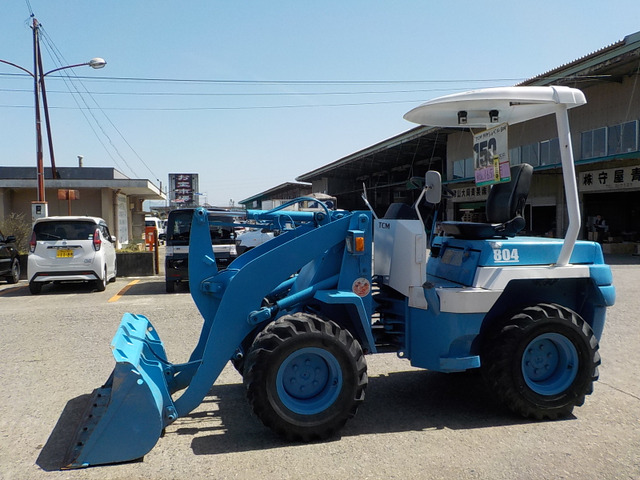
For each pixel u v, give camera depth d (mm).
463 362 4289
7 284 14078
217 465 3516
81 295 11734
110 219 24938
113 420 3502
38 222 11867
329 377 3979
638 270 14664
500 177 4660
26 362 6016
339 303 4145
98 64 18125
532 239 4832
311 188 53781
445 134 24609
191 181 58156
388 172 38688
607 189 21250
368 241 4316
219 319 4016
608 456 3631
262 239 16969
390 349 4695
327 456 3652
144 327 4637
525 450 3734
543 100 4328
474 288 4324
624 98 19922
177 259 11883
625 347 6523
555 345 4391
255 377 3762
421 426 4207
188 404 3963
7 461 3600
